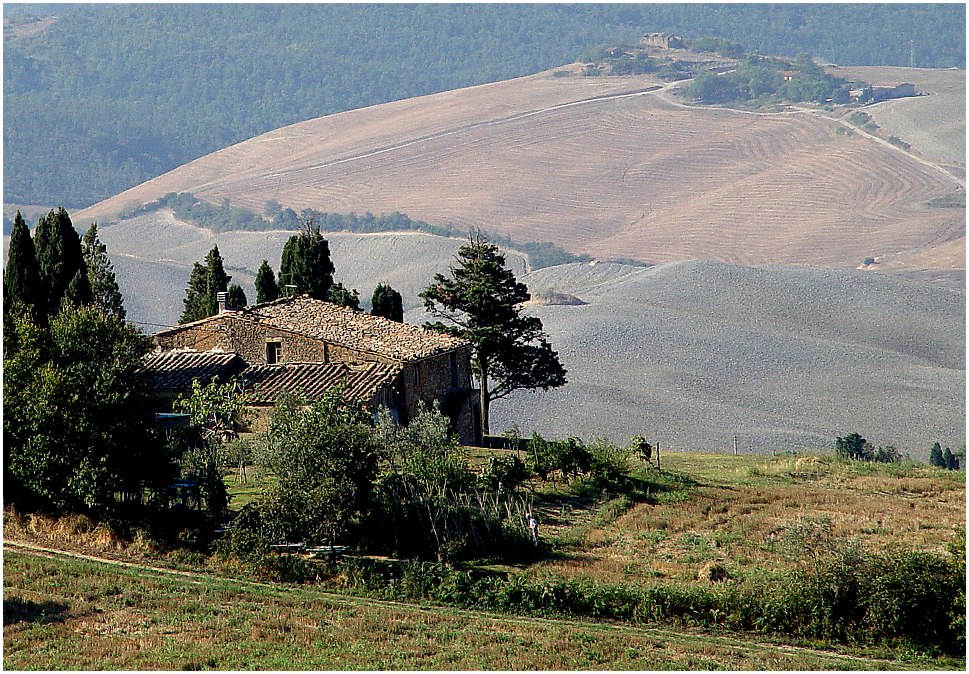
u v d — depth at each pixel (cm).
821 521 16600
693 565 16888
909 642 13938
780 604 14375
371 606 14412
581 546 17912
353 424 17162
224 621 13388
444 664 12288
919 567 14388
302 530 16250
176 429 19975
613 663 12625
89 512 16400
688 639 13775
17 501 16650
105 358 17175
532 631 13712
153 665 11812
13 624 12862
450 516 17000
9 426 16450
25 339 17450
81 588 14138
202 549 16150
